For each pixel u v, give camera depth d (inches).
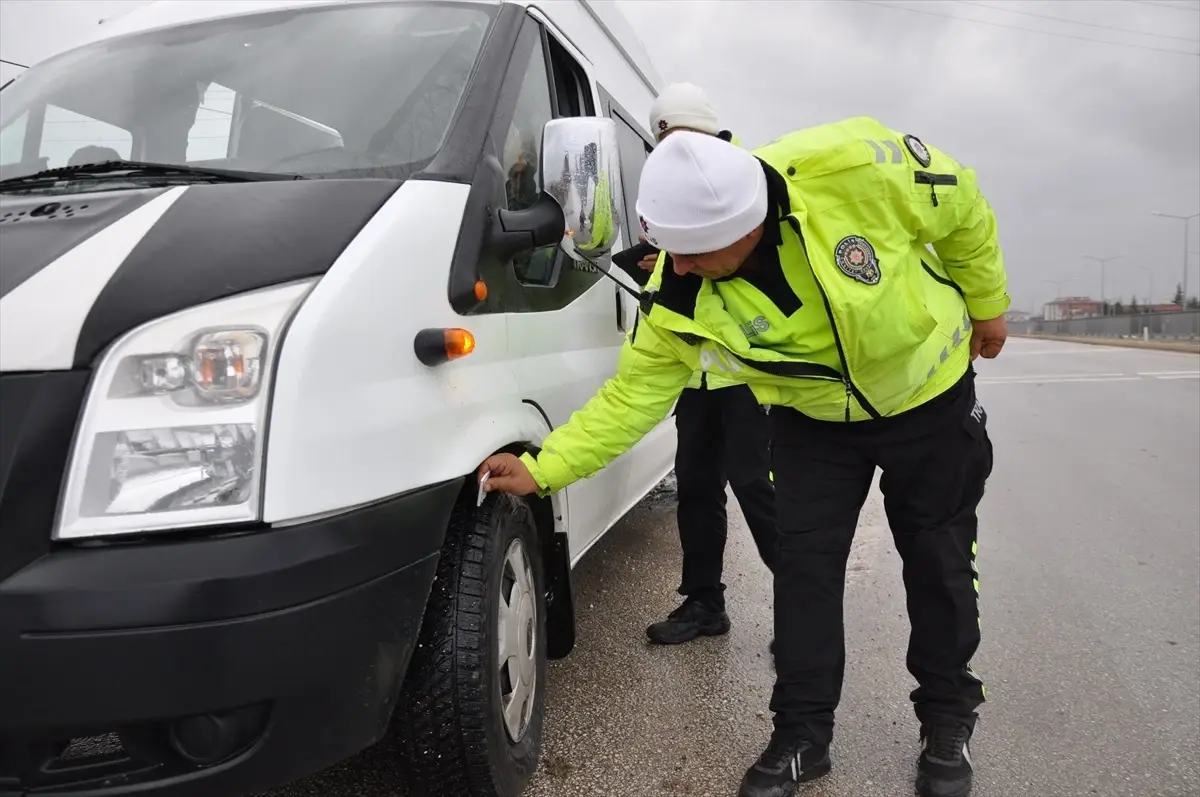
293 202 74.6
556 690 121.1
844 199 79.1
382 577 68.8
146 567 59.3
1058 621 143.6
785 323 83.1
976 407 98.0
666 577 170.9
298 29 109.8
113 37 116.9
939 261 95.1
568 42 132.0
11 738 59.6
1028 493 233.6
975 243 91.5
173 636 58.6
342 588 65.2
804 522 97.3
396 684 72.4
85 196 78.0
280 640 61.6
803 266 81.4
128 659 58.2
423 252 79.4
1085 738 107.4
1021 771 100.7
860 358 81.8
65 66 113.8
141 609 58.3
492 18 110.0
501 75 102.0
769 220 79.6
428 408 76.9
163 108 102.5
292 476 63.7
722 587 140.7
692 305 85.6
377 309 72.8
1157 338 1567.4
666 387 95.2
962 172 87.0
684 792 97.0
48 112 105.3
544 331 108.4
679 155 76.1
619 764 102.4
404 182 82.4
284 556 62.1
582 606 155.0
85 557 59.5
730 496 252.4
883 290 78.7
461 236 85.3
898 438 93.0
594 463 94.0
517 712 92.0
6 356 61.8
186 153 97.7
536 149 108.5
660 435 180.2
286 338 65.8
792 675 96.4
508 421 90.7
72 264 66.9
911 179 81.0
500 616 87.6
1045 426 351.3
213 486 62.2
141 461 61.8
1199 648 132.3
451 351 78.0
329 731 66.5
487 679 81.3
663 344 92.8
